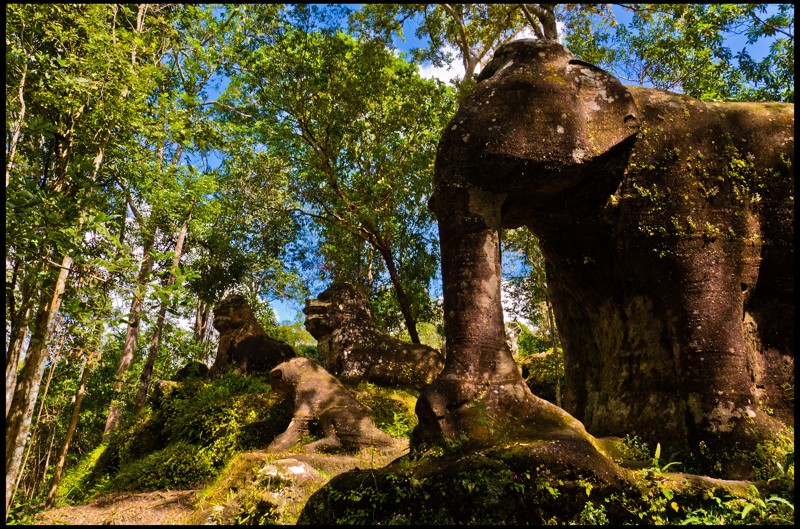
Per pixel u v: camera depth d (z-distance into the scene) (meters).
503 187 4.89
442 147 5.12
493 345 4.49
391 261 12.56
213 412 7.80
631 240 5.25
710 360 4.63
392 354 9.89
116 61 5.09
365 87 11.33
